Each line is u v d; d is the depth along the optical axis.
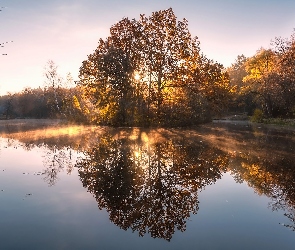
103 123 32.91
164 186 7.72
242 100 61.69
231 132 24.28
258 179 8.50
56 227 5.04
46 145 15.80
